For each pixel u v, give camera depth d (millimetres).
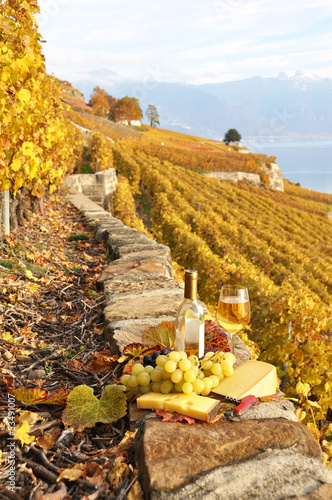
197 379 1585
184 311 1743
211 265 9188
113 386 1739
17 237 5391
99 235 6340
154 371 1658
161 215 16094
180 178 38844
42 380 2141
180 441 1361
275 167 71375
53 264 4723
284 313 5590
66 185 13414
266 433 1396
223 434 1396
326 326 5406
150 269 4137
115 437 1634
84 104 92000
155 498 1151
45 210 8438
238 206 35562
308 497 1109
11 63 3711
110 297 3344
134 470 1329
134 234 6016
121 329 2582
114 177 19141
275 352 5598
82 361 2398
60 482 1329
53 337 2805
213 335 1971
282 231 28766
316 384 5031
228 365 1684
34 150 4953
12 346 2529
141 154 47406
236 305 1773
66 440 1572
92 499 1242
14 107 3924
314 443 1382
